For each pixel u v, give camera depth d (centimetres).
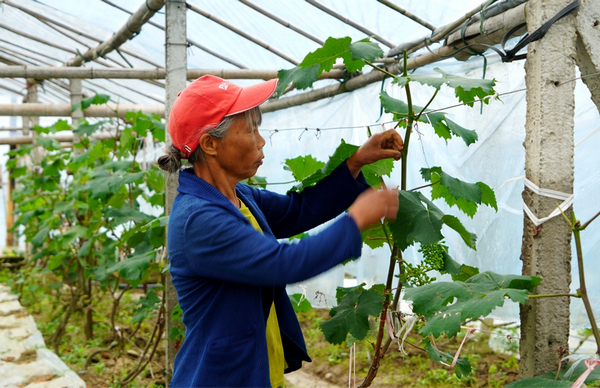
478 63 286
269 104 480
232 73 391
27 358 408
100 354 439
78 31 477
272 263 121
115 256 416
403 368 371
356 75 367
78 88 583
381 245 195
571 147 157
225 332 134
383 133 159
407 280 173
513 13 197
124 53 507
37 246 516
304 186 174
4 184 1228
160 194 367
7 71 424
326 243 121
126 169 374
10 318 531
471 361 368
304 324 495
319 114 430
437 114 162
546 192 157
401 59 313
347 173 164
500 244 280
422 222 147
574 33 157
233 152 141
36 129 502
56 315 554
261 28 356
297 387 359
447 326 130
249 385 133
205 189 138
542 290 158
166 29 313
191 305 139
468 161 296
